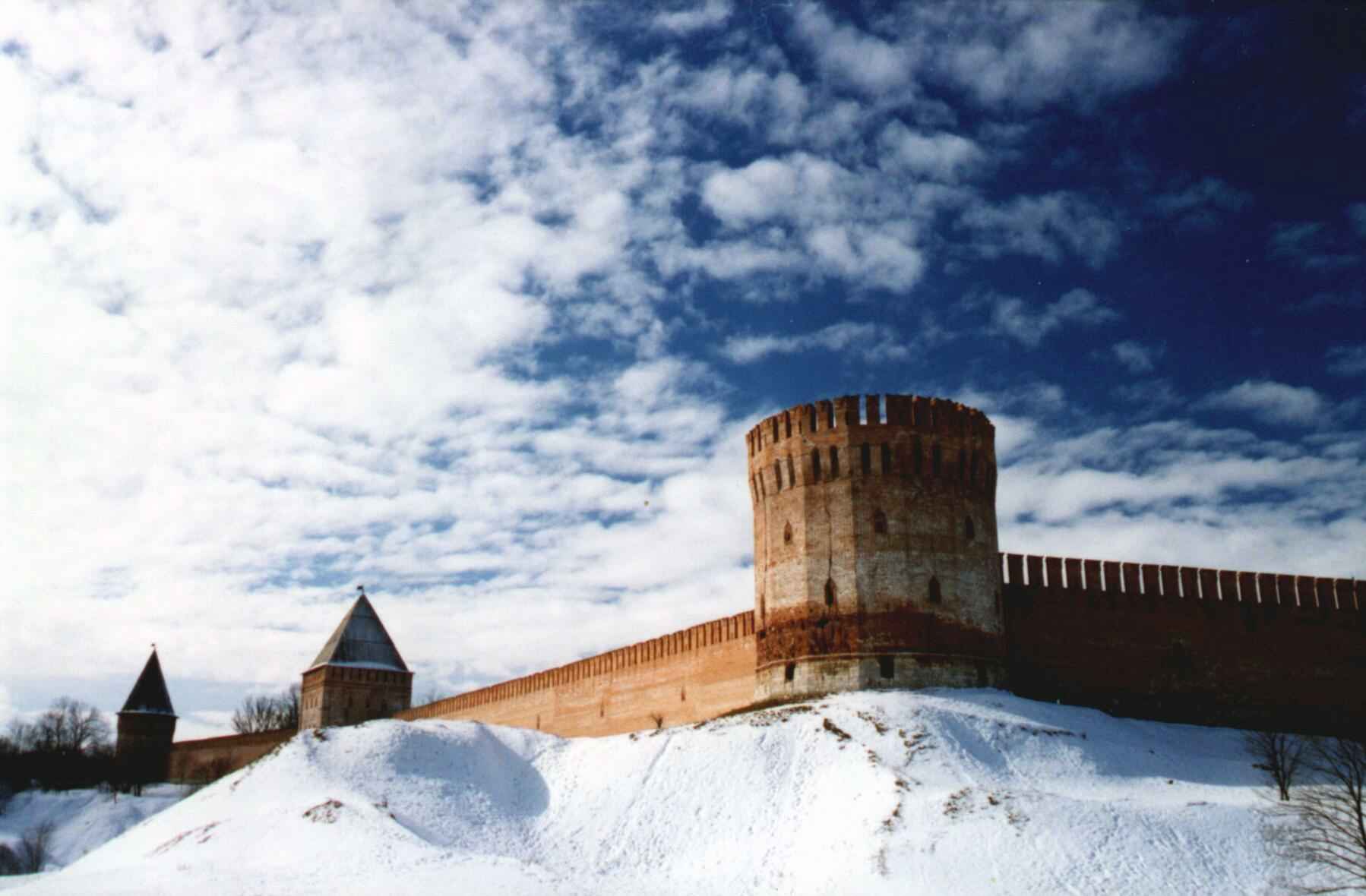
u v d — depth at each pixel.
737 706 79.06
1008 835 49.06
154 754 160.25
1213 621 77.06
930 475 73.44
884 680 69.31
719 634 82.06
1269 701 76.25
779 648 73.56
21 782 145.75
